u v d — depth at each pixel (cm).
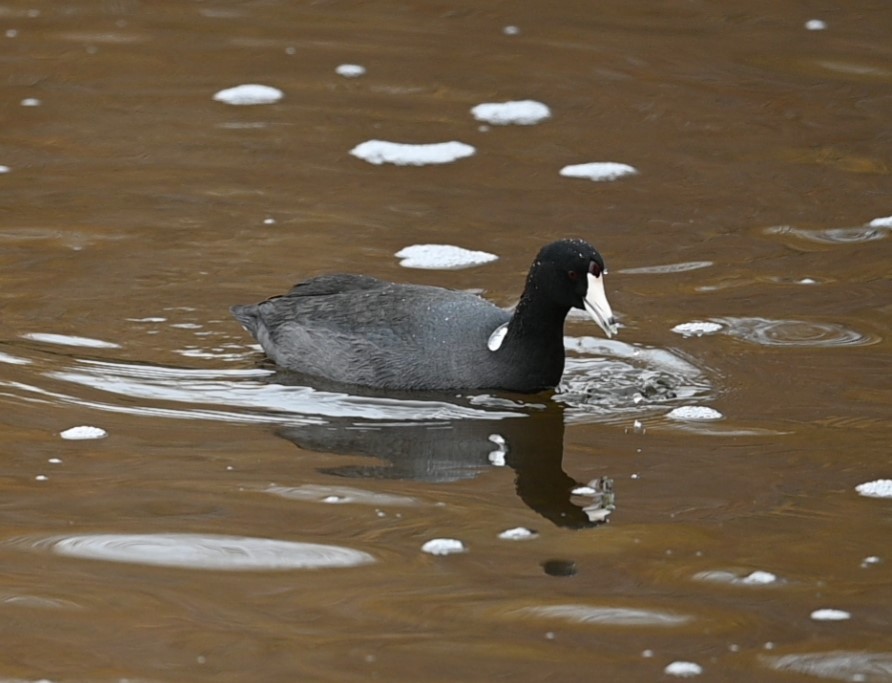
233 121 1917
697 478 1034
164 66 2111
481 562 905
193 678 767
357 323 1238
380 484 1019
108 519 951
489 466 1056
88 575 880
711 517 972
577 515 974
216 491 997
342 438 1101
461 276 1461
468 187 1717
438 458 1069
